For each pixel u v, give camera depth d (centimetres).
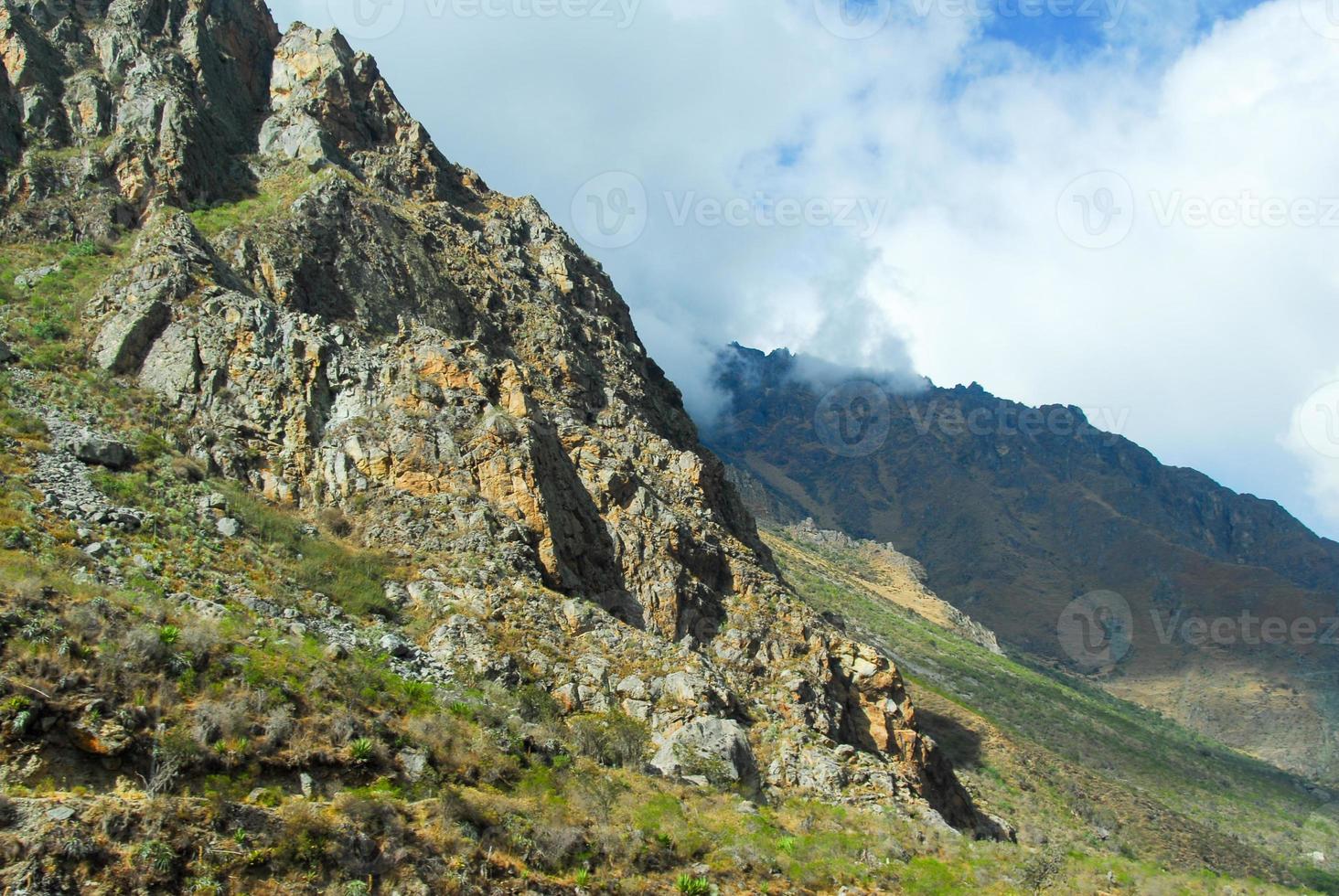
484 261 6881
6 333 4394
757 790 3766
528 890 2427
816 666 4938
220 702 2533
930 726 9812
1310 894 4828
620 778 3281
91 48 6216
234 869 2055
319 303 5238
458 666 3606
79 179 5462
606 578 4806
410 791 2656
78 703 2291
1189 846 9156
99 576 3077
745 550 5991
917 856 3525
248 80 7000
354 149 6881
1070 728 15962
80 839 1922
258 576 3603
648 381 7531
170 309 4672
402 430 4600
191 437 4244
